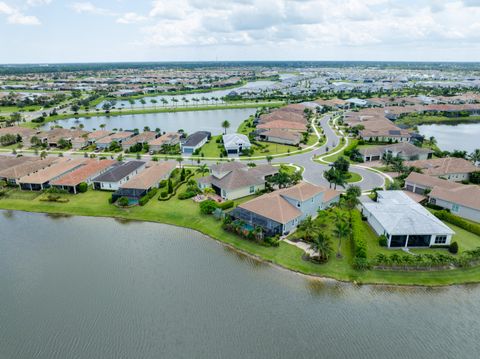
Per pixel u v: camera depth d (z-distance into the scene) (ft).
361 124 512.63
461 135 505.25
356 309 145.38
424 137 463.83
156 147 410.11
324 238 174.60
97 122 642.22
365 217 220.23
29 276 169.27
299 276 166.71
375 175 316.60
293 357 121.19
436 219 198.18
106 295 154.71
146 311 144.25
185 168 338.54
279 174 261.44
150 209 240.94
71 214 239.30
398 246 187.11
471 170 295.07
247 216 208.74
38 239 206.28
